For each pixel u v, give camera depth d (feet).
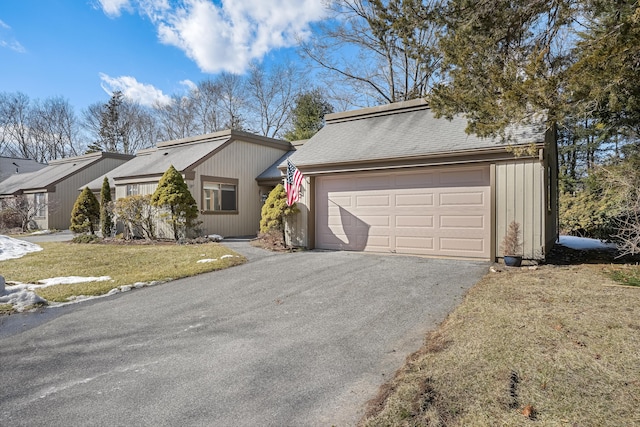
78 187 74.74
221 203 50.80
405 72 64.80
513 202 24.73
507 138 22.81
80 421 8.99
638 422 7.44
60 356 13.03
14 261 31.65
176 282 23.95
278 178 53.47
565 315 13.47
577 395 8.47
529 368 9.76
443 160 26.99
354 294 19.27
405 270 23.95
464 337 12.19
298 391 10.05
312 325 15.25
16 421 9.05
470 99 20.58
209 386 10.53
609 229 32.17
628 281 18.22
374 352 12.36
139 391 10.39
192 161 47.52
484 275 21.67
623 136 30.19
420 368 10.45
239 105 115.03
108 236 51.26
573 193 53.88
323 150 34.99
